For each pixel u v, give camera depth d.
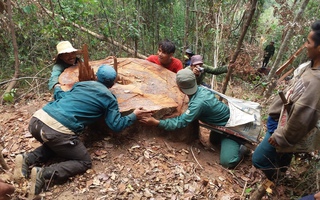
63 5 5.88
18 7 5.46
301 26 5.35
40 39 5.79
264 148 2.53
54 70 3.60
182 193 2.51
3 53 5.75
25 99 4.46
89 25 6.29
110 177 2.56
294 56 2.88
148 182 2.56
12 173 2.57
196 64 4.22
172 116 3.13
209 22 6.74
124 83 3.59
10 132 3.27
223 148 3.25
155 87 3.47
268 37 9.79
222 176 2.95
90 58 6.23
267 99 5.32
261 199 2.67
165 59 4.12
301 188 2.76
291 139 2.05
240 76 7.34
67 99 2.66
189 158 3.08
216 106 3.20
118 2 6.98
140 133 3.07
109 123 2.67
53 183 2.49
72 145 2.53
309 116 1.90
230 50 6.69
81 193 2.40
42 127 2.49
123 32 6.42
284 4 6.34
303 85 1.98
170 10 8.11
